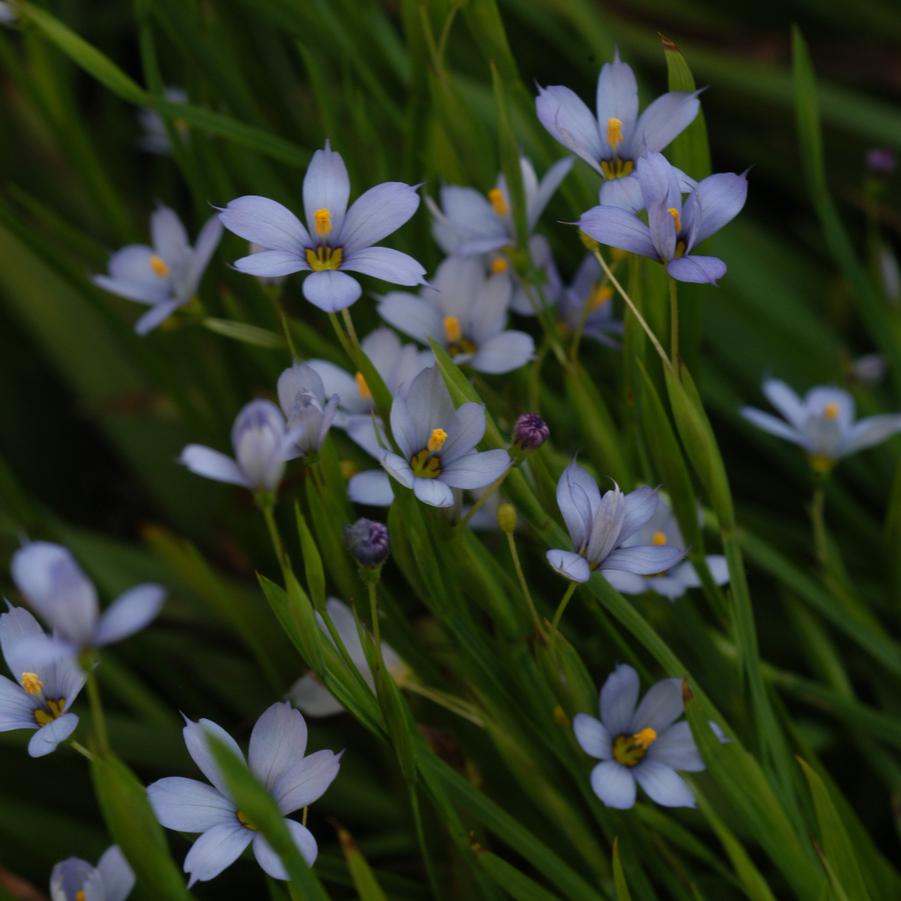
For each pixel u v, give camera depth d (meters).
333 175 0.59
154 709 0.65
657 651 0.59
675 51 0.60
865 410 0.69
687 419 0.59
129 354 0.70
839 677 0.64
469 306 0.62
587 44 0.74
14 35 0.78
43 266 0.70
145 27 0.64
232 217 0.58
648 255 0.58
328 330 0.66
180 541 0.67
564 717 0.60
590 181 0.64
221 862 0.57
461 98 0.63
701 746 0.59
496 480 0.59
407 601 0.65
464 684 0.62
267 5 0.66
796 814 0.60
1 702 0.58
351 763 0.65
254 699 0.65
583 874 0.62
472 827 0.61
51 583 0.55
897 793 0.63
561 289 0.63
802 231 0.79
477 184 0.64
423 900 0.62
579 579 0.58
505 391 0.63
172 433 0.69
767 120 0.79
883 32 0.84
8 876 0.62
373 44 0.66
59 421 0.73
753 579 0.67
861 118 0.76
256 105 0.68
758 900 0.59
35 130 0.73
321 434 0.58
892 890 0.61
